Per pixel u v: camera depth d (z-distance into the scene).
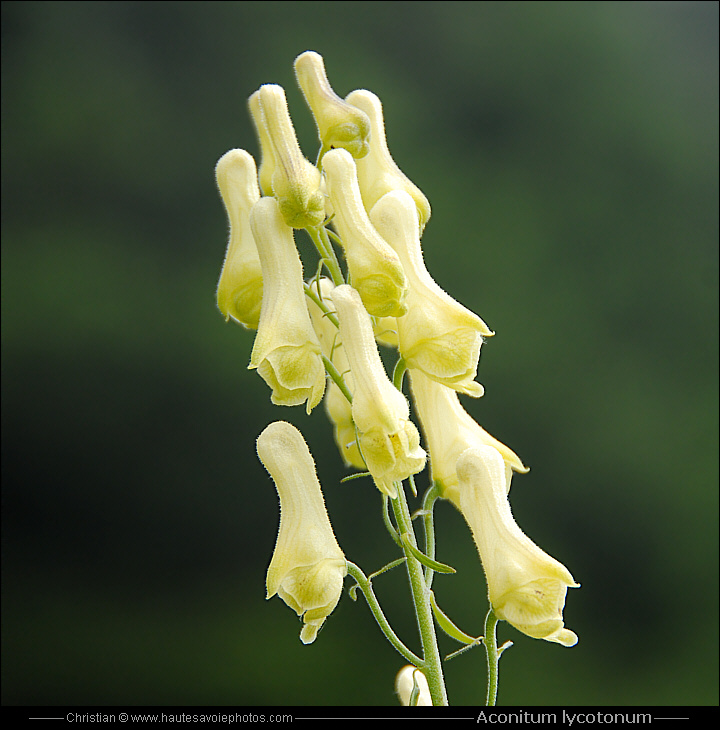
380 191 0.43
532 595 0.41
